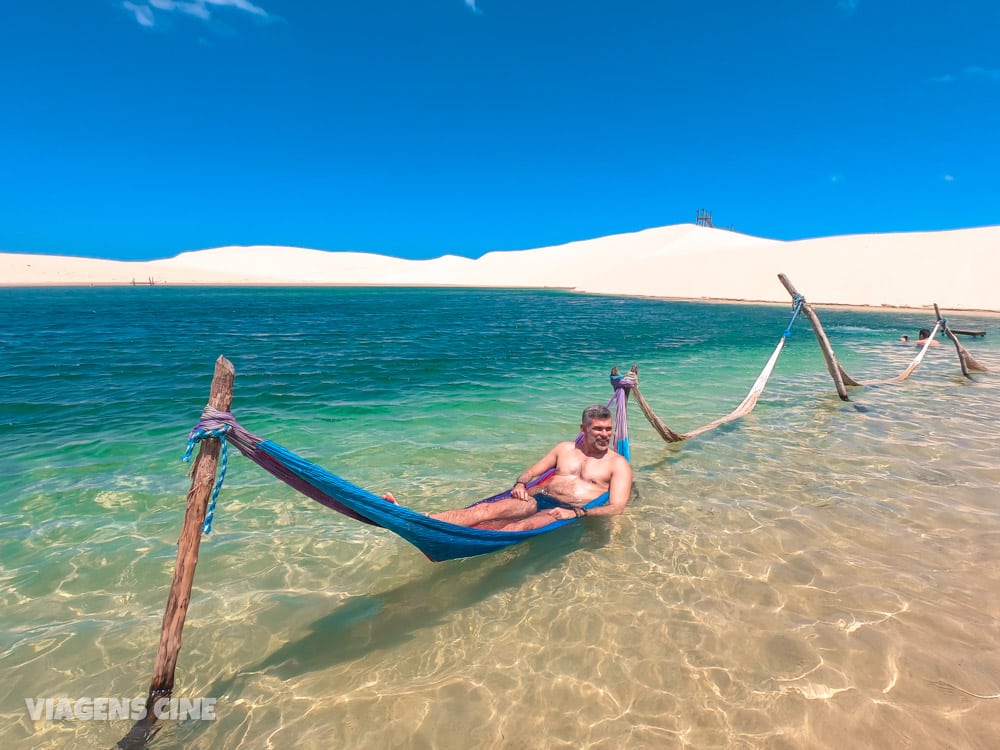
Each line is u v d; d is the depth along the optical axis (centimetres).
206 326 2347
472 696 285
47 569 400
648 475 593
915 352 1658
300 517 493
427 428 776
